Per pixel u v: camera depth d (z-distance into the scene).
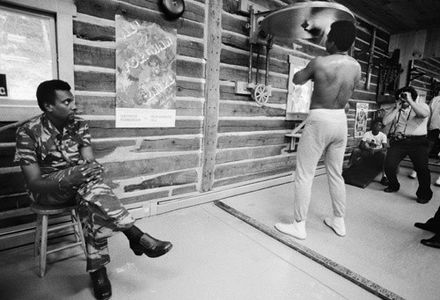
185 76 2.74
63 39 1.98
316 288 1.74
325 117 2.12
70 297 1.56
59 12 1.93
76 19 2.05
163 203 2.77
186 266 1.90
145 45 2.42
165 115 2.66
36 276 1.73
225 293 1.65
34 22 1.89
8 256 1.92
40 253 1.70
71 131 1.79
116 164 2.45
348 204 3.28
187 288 1.68
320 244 2.28
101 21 2.17
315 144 2.18
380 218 2.89
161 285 1.69
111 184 2.45
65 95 1.60
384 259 2.09
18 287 1.62
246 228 2.52
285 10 2.19
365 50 5.26
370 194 3.71
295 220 2.37
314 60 2.13
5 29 1.80
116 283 1.69
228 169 3.40
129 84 2.38
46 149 1.68
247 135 3.50
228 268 1.90
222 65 3.04
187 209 2.90
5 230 1.97
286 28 2.65
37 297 1.55
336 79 2.04
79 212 1.54
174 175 2.86
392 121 3.68
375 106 5.93
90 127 2.25
